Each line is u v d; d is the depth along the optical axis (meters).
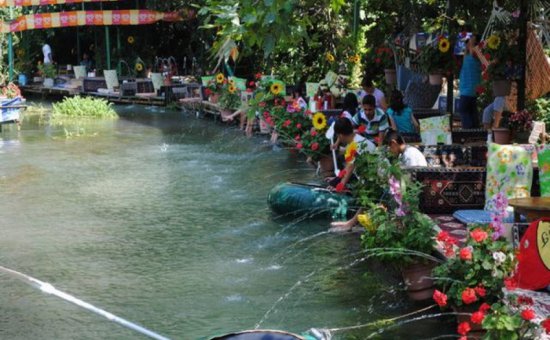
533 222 5.52
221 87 22.31
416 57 14.78
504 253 5.83
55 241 9.58
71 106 24.61
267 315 7.01
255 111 17.41
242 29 7.09
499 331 5.01
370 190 9.41
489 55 11.23
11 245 9.42
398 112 11.28
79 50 34.19
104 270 8.41
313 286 7.73
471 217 8.04
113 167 14.89
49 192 12.58
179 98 26.55
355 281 7.84
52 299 7.55
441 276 6.13
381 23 16.67
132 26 32.34
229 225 10.20
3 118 20.78
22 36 33.62
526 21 11.02
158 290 7.74
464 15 13.62
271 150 16.56
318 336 4.94
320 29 19.45
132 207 11.40
